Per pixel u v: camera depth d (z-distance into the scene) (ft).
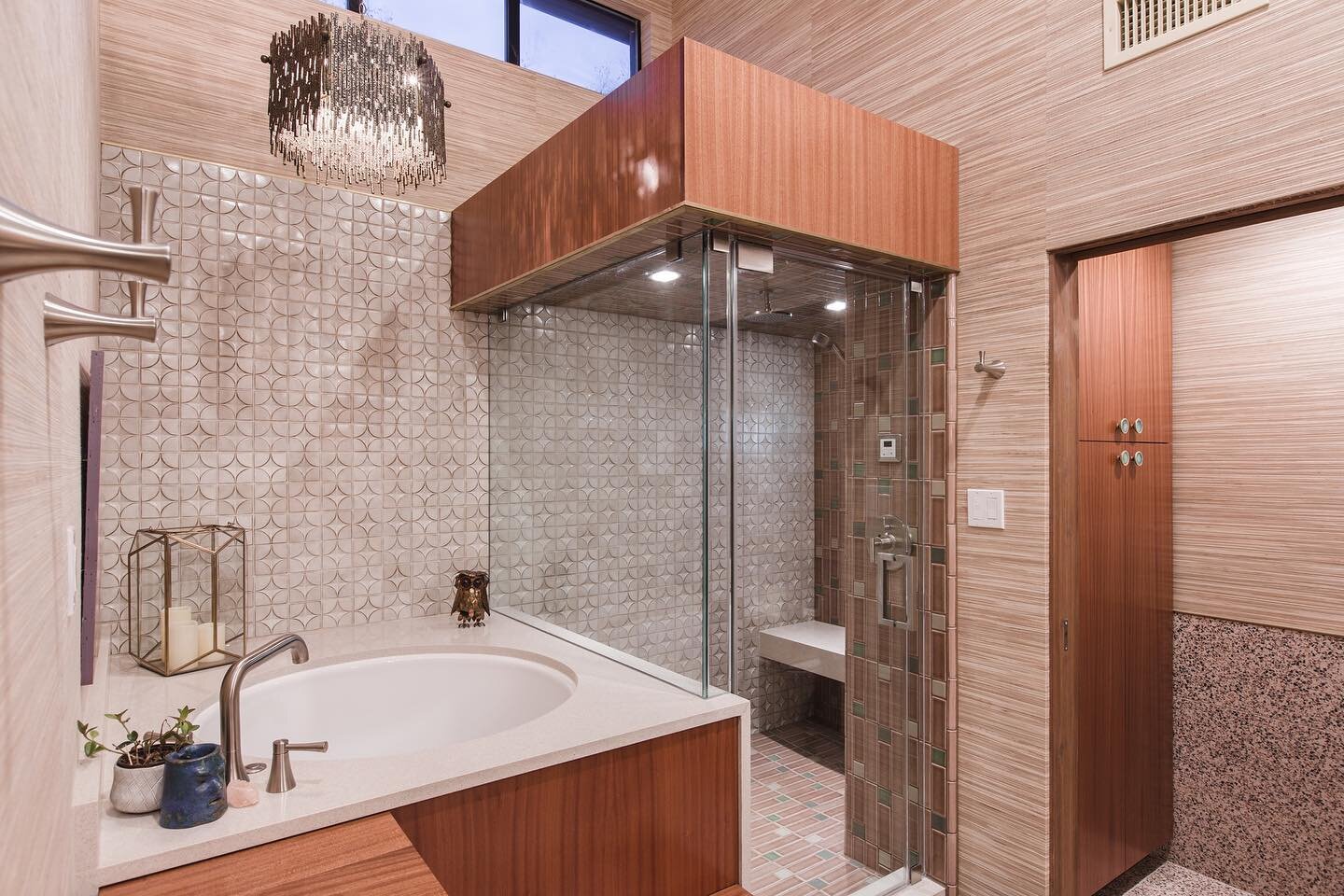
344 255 8.00
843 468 7.00
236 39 7.47
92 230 5.46
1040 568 6.31
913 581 7.29
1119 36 5.84
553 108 9.71
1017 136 6.55
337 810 4.14
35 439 1.50
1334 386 7.27
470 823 4.61
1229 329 8.05
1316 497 7.35
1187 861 8.25
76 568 3.08
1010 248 6.59
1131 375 7.77
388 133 6.10
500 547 8.77
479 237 8.13
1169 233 5.70
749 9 9.59
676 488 6.28
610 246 6.31
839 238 6.12
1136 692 7.69
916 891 6.98
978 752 6.75
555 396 7.72
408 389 8.41
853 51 8.14
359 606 8.09
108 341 6.74
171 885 3.55
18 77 1.28
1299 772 7.41
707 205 5.32
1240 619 7.87
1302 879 7.36
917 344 7.32
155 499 6.98
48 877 1.67
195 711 5.53
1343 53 4.69
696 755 5.70
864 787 7.20
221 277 7.32
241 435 7.39
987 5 6.81
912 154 6.68
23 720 1.31
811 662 6.87
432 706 7.29
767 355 6.40
